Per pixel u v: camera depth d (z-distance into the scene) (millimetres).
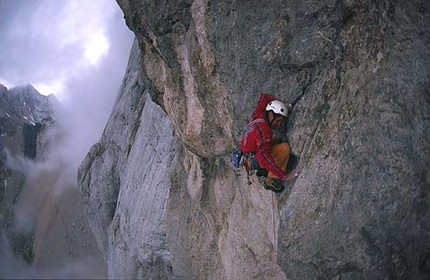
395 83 5730
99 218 16625
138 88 15633
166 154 12164
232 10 7152
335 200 5934
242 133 7578
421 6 6051
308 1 6461
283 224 6398
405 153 5590
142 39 9109
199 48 7688
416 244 5758
